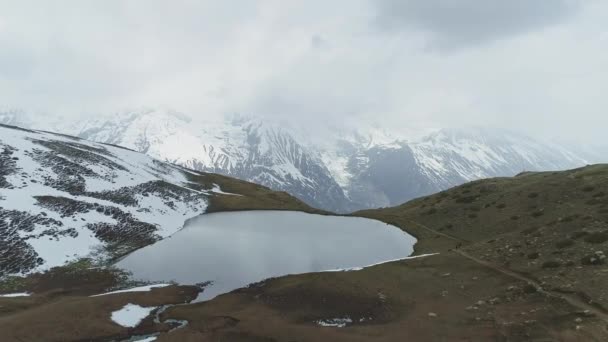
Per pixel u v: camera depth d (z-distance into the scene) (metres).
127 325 40.66
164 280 57.88
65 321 40.28
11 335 36.72
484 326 32.16
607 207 52.31
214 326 38.97
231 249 73.94
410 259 56.25
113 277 59.59
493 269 44.62
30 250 63.25
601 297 31.31
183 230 92.12
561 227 50.19
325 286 46.72
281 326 37.53
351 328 35.84
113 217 85.12
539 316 31.20
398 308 39.25
